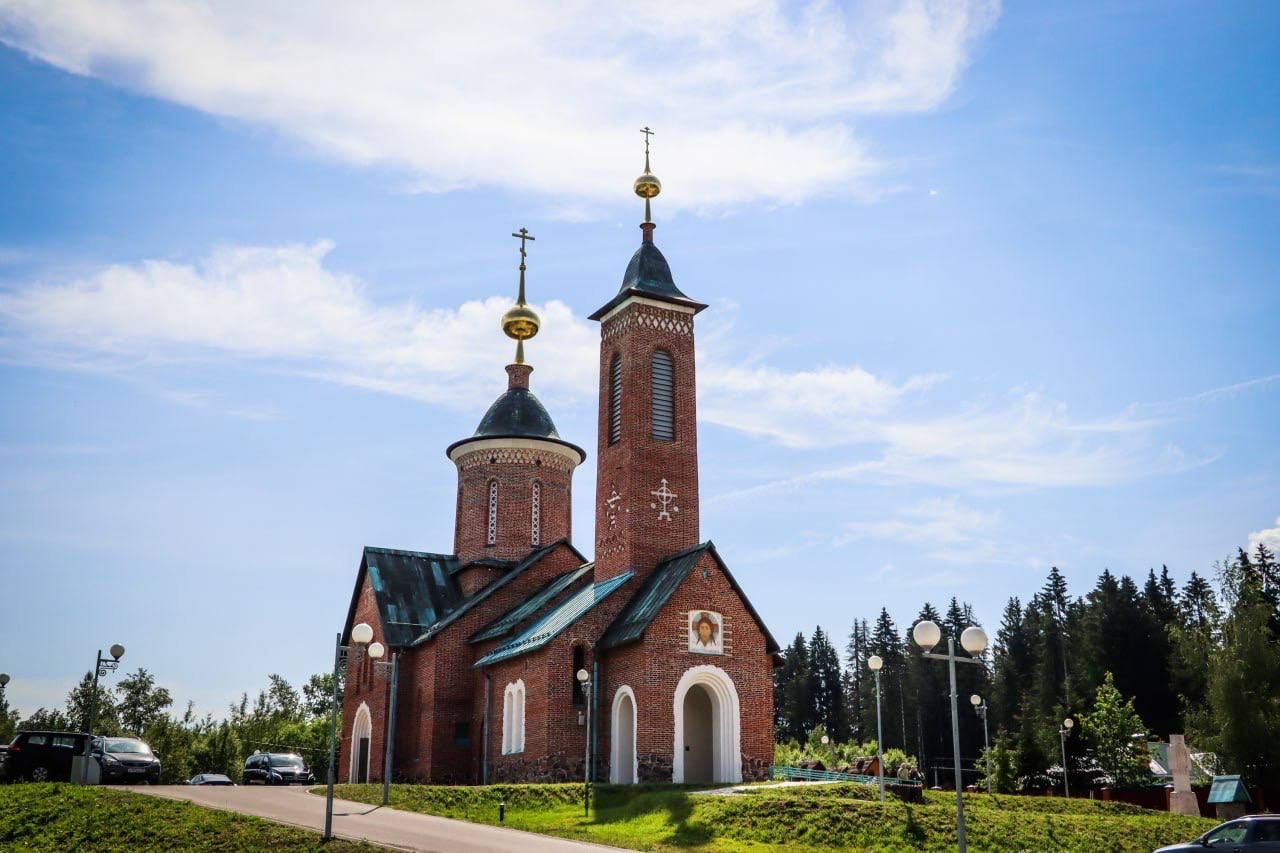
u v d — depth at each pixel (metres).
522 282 64.06
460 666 53.22
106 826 28.97
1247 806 44.25
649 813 33.69
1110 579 91.38
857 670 128.38
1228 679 60.94
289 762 48.81
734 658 43.69
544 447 60.28
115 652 40.25
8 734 98.75
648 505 47.59
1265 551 96.19
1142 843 33.69
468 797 36.75
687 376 50.03
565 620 45.88
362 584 60.62
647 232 52.91
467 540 60.09
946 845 30.36
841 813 31.94
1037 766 68.31
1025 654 110.44
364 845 26.23
